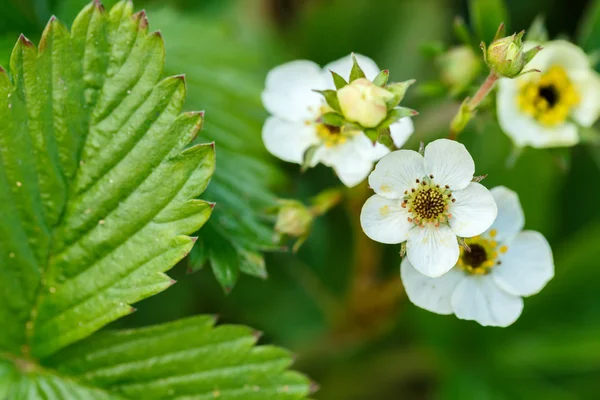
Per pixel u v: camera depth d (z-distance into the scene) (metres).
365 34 0.30
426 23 0.30
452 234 0.21
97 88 0.22
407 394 0.29
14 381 0.22
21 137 0.22
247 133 0.25
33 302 0.22
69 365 0.22
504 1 0.30
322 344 0.28
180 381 0.22
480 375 0.27
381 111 0.21
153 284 0.22
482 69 0.24
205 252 0.22
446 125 0.27
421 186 0.21
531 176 0.27
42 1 0.25
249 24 0.30
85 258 0.22
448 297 0.21
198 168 0.22
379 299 0.26
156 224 0.22
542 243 0.22
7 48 0.24
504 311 0.21
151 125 0.22
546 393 0.27
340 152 0.23
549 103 0.24
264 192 0.24
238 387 0.22
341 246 0.29
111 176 0.22
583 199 0.29
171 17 0.26
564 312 0.27
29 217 0.22
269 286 0.28
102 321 0.22
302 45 0.30
